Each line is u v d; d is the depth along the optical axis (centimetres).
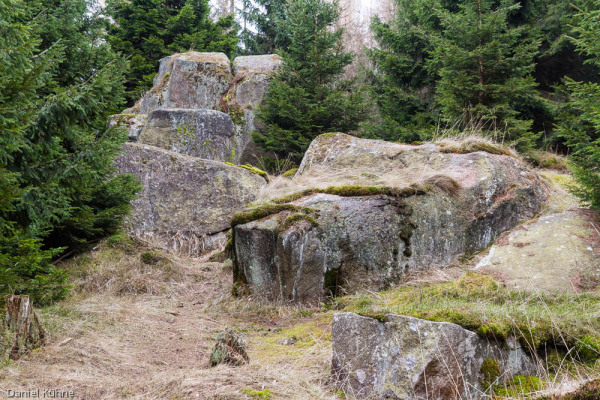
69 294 535
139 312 489
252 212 572
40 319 405
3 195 371
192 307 552
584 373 272
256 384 282
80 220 624
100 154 512
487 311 314
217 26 1953
